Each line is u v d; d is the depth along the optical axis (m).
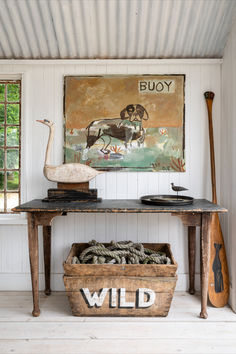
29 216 2.37
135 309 2.42
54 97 2.98
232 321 2.39
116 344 2.06
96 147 2.96
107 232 3.00
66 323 2.34
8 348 2.02
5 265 3.01
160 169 2.96
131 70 2.96
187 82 2.97
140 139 2.96
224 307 2.64
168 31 2.74
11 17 2.64
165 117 2.95
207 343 2.08
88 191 2.68
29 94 2.97
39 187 2.99
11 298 2.80
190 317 2.44
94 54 2.94
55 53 2.95
